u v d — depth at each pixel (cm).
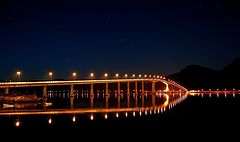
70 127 6781
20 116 9106
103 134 5794
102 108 12138
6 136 5844
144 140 5178
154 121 7488
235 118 7819
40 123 7531
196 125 6669
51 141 5338
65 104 15138
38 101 16425
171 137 5369
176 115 8738
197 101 14925
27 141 5378
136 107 12350
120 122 7444
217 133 5666
